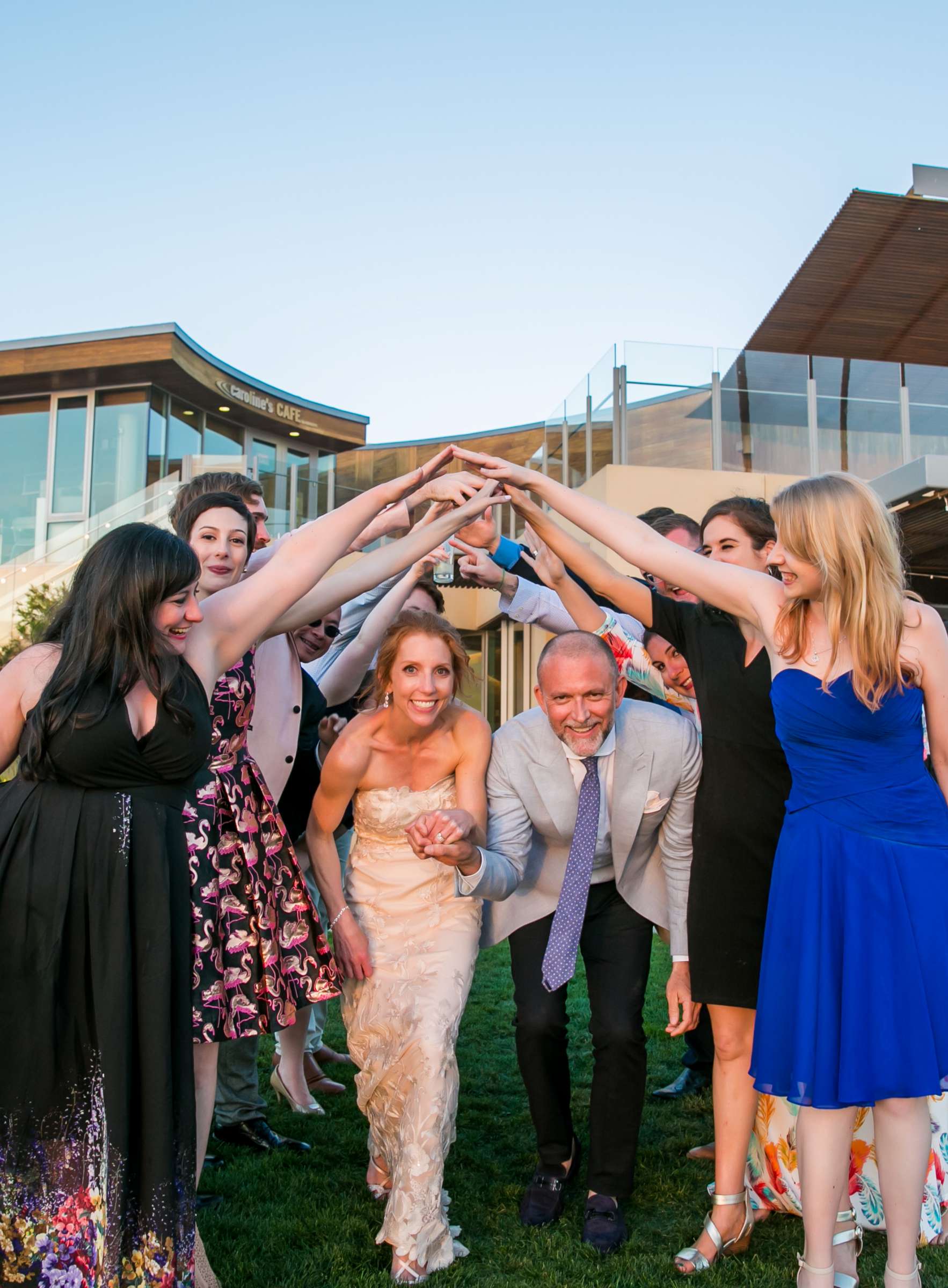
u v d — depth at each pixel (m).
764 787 2.56
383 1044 2.67
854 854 2.23
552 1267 2.53
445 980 2.68
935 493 9.60
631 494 10.47
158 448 18.80
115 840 1.95
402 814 2.85
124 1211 1.85
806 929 2.23
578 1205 2.91
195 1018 2.28
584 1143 3.38
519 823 2.87
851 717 2.24
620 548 2.73
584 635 2.73
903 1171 2.20
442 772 2.90
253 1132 3.31
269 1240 2.65
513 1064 4.17
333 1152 3.27
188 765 2.07
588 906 2.90
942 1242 2.66
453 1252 2.57
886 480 10.01
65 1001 1.90
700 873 2.62
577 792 2.82
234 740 2.53
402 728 2.82
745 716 2.59
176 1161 1.94
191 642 2.19
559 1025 2.83
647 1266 2.53
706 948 2.58
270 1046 4.63
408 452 22.25
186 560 2.05
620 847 2.80
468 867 2.65
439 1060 2.55
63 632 2.06
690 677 2.92
